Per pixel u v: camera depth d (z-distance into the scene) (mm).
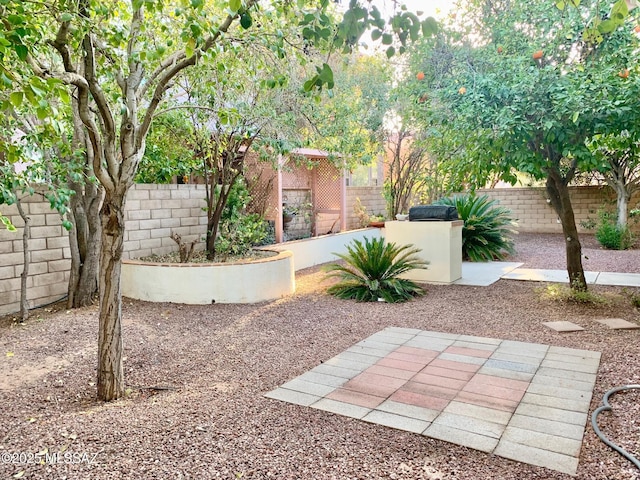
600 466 2287
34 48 2941
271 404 3096
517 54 5223
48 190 5352
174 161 7379
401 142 11812
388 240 7715
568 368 3652
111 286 3201
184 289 5934
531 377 3498
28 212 5469
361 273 6824
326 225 12117
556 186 5949
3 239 5238
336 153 8922
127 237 6785
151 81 3314
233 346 4410
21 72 2641
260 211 9320
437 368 3758
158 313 5484
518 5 5352
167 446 2500
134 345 4383
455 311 5656
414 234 7512
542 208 13961
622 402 2996
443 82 6035
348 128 8766
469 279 7605
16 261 5359
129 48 3369
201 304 5938
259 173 9391
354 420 2844
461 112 5117
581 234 13102
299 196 12094
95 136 2912
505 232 10273
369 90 10398
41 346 4289
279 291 6484
